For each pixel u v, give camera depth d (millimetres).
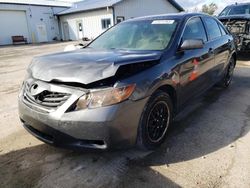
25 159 2891
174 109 3361
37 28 27422
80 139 2414
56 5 28750
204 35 4238
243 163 2730
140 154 2936
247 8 9969
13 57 13398
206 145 3127
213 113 4180
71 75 2453
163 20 3818
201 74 3936
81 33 25969
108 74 2385
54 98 2486
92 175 2578
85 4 27875
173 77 3053
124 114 2424
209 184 2406
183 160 2807
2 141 3328
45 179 2533
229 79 5746
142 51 3213
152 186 2395
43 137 2705
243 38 8508
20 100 2869
